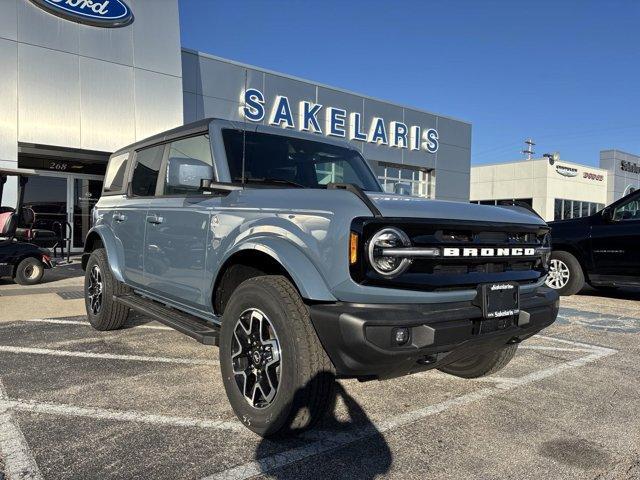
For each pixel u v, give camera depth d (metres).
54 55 11.64
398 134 19.86
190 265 3.80
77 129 11.94
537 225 3.42
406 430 3.23
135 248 4.73
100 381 4.00
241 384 3.21
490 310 2.95
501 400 3.79
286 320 2.86
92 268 5.68
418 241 2.78
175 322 3.88
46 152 12.46
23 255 9.12
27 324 6.05
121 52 12.57
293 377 2.81
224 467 2.71
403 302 2.75
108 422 3.24
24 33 11.28
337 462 2.80
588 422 3.41
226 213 3.47
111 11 12.30
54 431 3.10
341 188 2.97
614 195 42.03
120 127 12.54
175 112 13.38
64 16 11.72
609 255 8.11
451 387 4.06
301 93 16.91
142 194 4.82
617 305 8.09
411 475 2.69
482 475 2.70
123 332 5.63
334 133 17.73
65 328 5.84
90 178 14.76
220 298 3.61
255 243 3.08
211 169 3.59
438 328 2.70
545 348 5.36
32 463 2.71
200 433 3.11
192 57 14.54
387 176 20.34
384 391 3.94
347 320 2.62
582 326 6.48
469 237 2.98
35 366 4.37
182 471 2.65
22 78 11.26
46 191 14.05
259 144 4.05
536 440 3.13
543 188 37.34
